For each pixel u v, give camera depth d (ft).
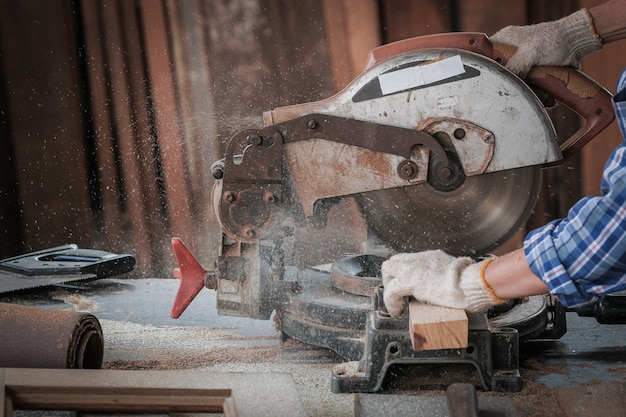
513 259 7.15
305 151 8.02
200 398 7.42
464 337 7.30
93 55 12.57
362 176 8.00
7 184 12.74
